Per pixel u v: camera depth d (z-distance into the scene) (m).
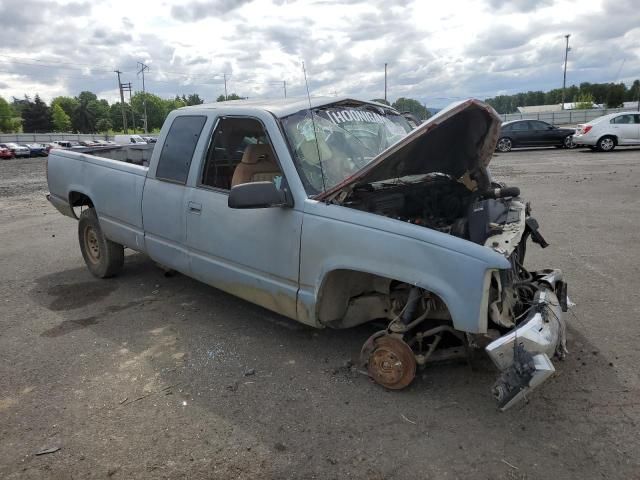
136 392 3.49
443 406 3.21
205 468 2.73
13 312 4.99
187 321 4.65
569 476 2.58
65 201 6.03
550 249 6.60
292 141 3.69
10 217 10.92
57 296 5.43
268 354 3.98
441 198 4.09
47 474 2.71
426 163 3.88
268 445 2.90
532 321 2.95
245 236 3.87
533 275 3.93
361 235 3.22
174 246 4.57
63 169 5.99
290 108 3.89
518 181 13.13
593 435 2.88
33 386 3.60
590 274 5.54
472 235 3.30
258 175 4.18
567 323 4.31
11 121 118.94
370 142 4.15
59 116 130.00
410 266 3.06
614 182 12.26
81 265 6.62
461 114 3.38
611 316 4.42
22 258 7.08
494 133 3.62
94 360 3.96
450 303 2.95
